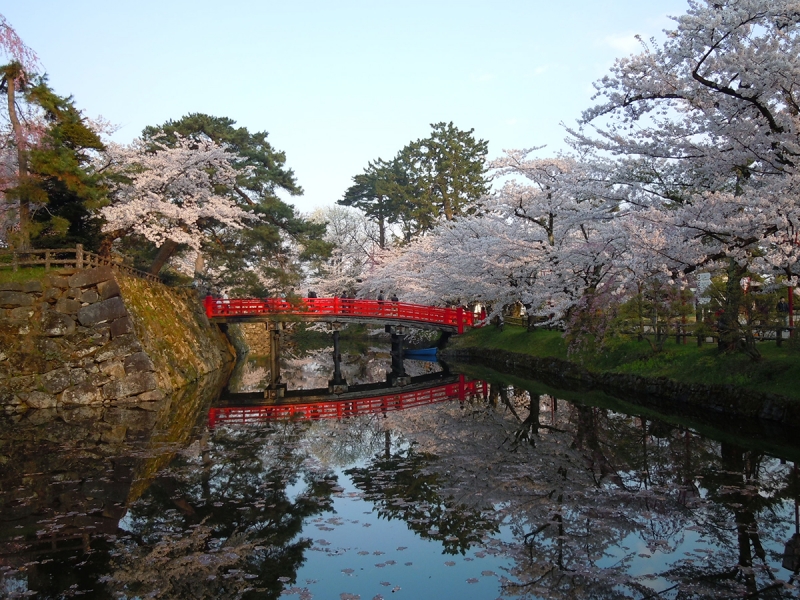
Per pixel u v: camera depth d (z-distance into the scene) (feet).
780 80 34.83
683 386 48.08
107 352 56.80
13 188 56.80
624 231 48.98
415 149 144.77
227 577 21.07
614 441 40.24
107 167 78.84
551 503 28.04
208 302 90.43
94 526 25.99
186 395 64.18
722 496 28.37
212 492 30.60
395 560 22.40
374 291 139.95
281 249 92.02
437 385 74.90
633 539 23.82
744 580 20.34
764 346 47.50
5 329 55.31
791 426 36.99
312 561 22.35
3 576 21.27
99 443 41.75
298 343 167.22
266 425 49.47
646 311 60.23
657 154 43.37
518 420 49.52
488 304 111.65
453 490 30.45
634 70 39.04
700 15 35.19
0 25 56.13
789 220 34.94
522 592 19.79
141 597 19.66
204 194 82.38
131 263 89.56
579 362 66.28
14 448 40.19
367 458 37.58
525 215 78.33
